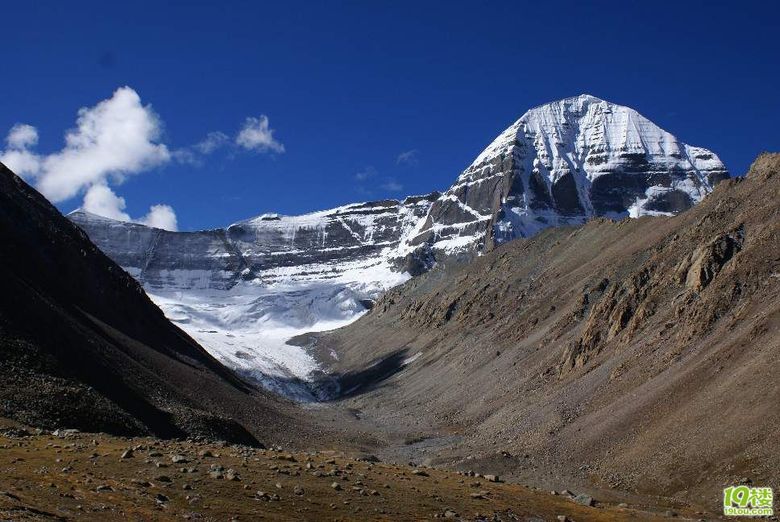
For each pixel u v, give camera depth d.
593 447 78.31
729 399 68.25
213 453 42.16
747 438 61.53
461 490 43.88
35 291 89.38
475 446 98.75
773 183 117.06
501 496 44.41
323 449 100.56
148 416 72.31
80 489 30.91
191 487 34.25
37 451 36.94
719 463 61.16
